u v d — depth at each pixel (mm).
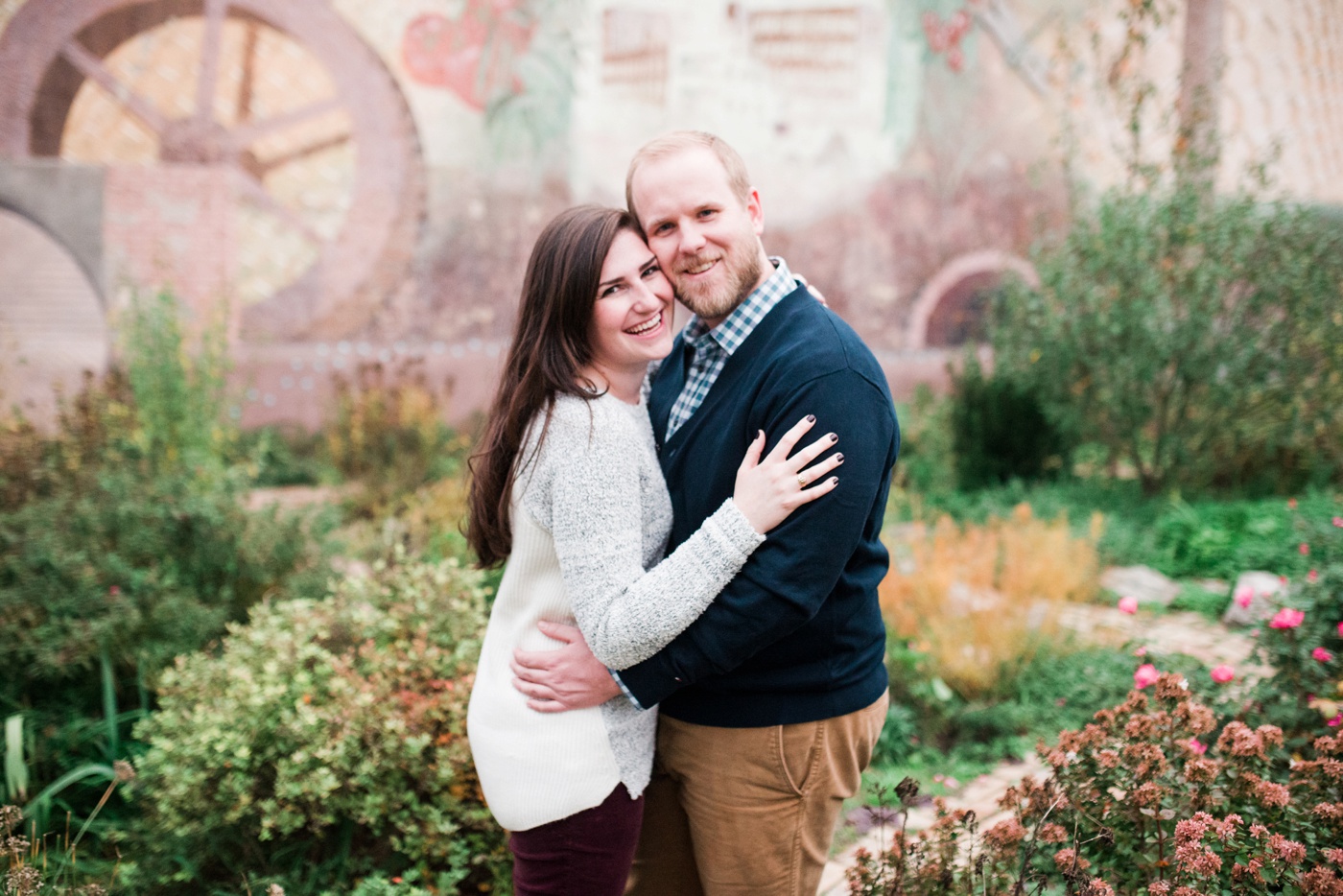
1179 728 2135
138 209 8156
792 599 1538
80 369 7930
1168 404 6711
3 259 7961
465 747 2373
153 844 2412
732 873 1771
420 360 7746
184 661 2762
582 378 1692
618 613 1542
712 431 1743
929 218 9000
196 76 8211
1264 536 5215
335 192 8445
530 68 8570
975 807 2932
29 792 2736
